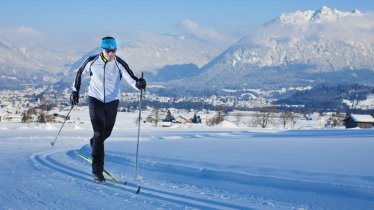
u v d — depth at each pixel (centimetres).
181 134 2692
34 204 465
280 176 652
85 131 3300
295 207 491
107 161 892
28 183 592
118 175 701
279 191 580
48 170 725
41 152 1094
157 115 7169
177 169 751
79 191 540
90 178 646
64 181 613
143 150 1102
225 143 1497
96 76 607
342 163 848
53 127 3862
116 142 1479
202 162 809
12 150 1173
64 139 2027
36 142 1703
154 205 470
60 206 457
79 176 663
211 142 1567
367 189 556
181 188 590
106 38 604
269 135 2430
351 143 1528
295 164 817
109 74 611
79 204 467
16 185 575
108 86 611
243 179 659
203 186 612
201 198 522
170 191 562
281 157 973
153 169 775
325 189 579
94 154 611
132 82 629
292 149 1224
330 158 956
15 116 7375
